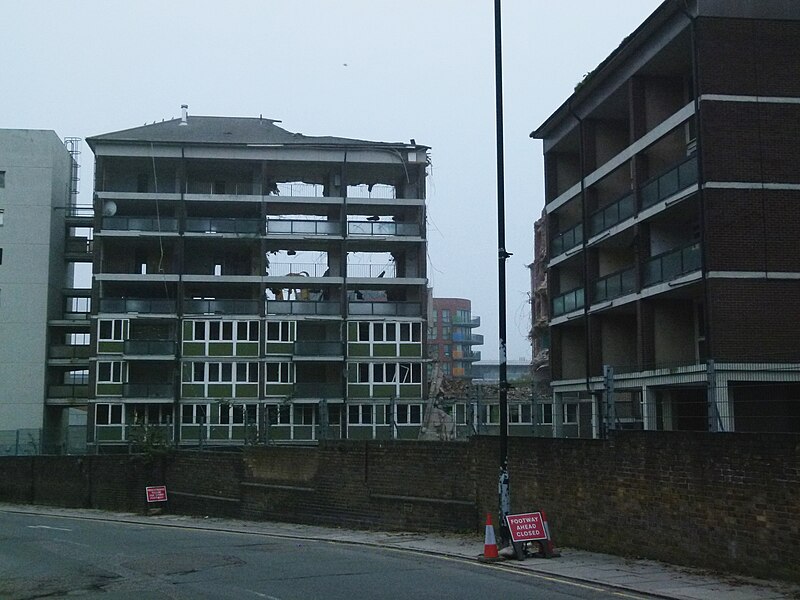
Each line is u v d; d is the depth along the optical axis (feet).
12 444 175.73
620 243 113.91
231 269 199.52
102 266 191.21
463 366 447.01
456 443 72.95
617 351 115.96
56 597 42.60
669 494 52.06
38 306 208.74
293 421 189.98
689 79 103.14
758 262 86.63
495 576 48.16
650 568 49.83
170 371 192.44
